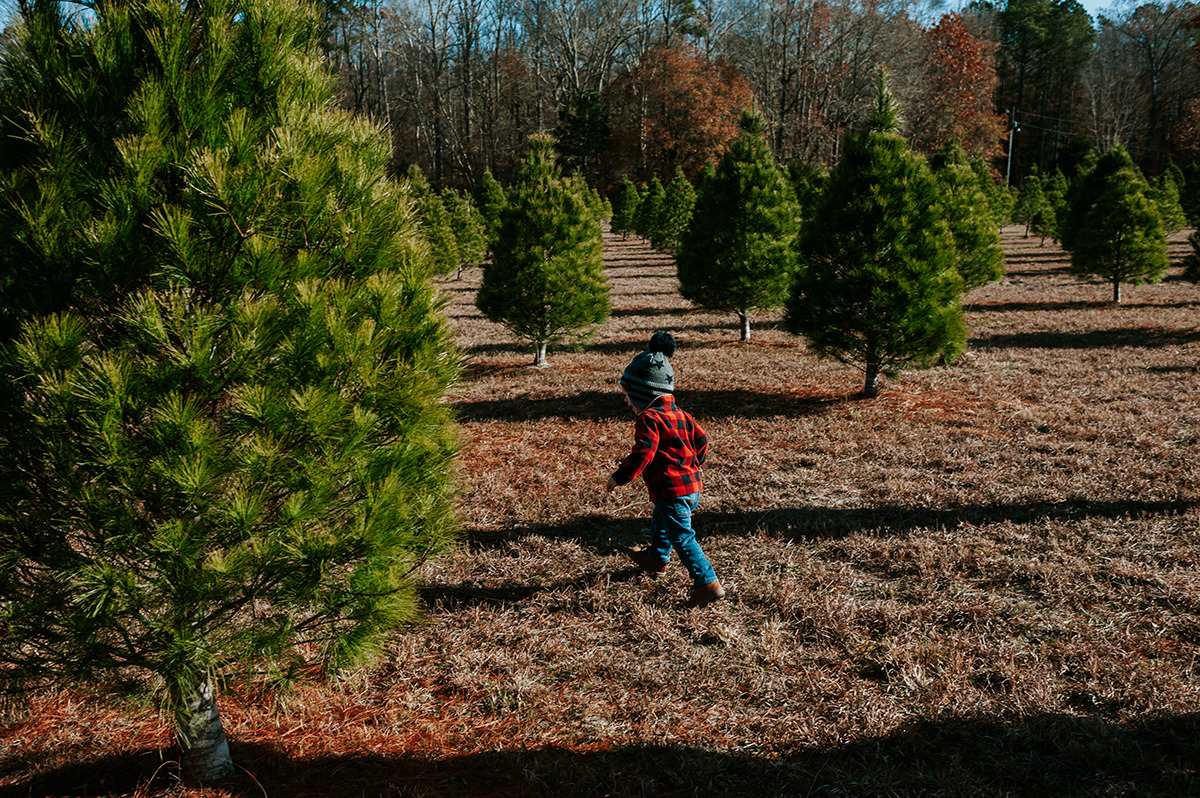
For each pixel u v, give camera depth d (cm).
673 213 3133
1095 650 367
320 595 259
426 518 278
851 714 329
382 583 255
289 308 245
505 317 1228
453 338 285
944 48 5469
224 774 298
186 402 220
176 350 218
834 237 916
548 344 1297
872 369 954
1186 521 516
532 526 581
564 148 5731
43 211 213
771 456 737
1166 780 272
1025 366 1102
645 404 429
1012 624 399
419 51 6259
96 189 230
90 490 213
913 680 349
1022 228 4675
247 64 255
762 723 327
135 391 215
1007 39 6988
